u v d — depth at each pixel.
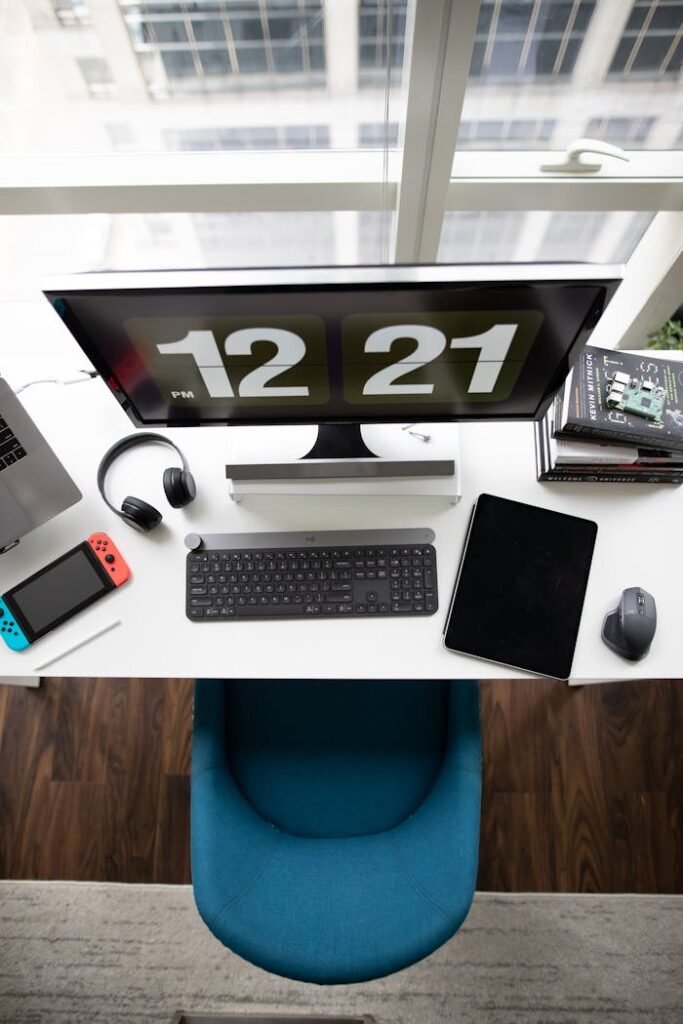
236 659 1.16
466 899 1.02
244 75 1.42
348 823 1.27
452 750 1.19
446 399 1.09
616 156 1.35
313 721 1.32
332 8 1.29
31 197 1.47
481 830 1.72
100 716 1.81
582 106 1.44
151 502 1.26
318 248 1.97
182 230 1.90
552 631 1.16
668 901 1.66
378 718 1.32
